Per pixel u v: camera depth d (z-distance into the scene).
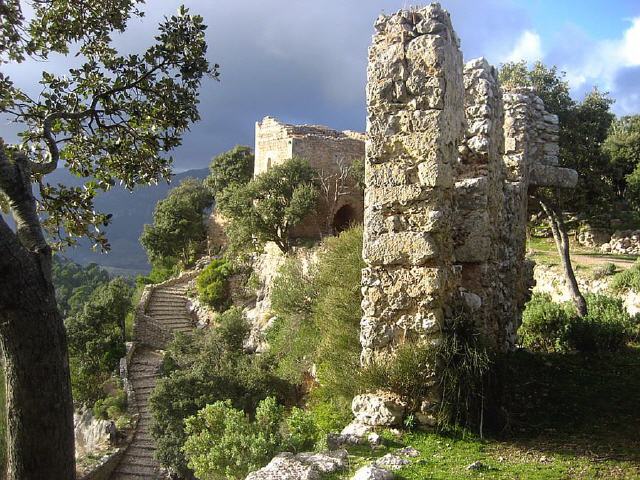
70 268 77.06
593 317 15.20
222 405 9.37
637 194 34.69
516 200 13.94
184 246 58.34
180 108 8.64
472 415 7.95
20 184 5.75
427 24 8.64
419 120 8.52
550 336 13.63
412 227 8.49
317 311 16.39
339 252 16.67
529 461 6.91
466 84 11.51
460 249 10.67
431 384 8.05
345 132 50.66
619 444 7.59
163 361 32.56
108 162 9.13
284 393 19.19
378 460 6.73
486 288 10.61
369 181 8.81
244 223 38.56
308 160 43.72
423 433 7.83
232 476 7.54
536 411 9.09
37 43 8.43
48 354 5.32
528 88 16.78
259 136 47.31
